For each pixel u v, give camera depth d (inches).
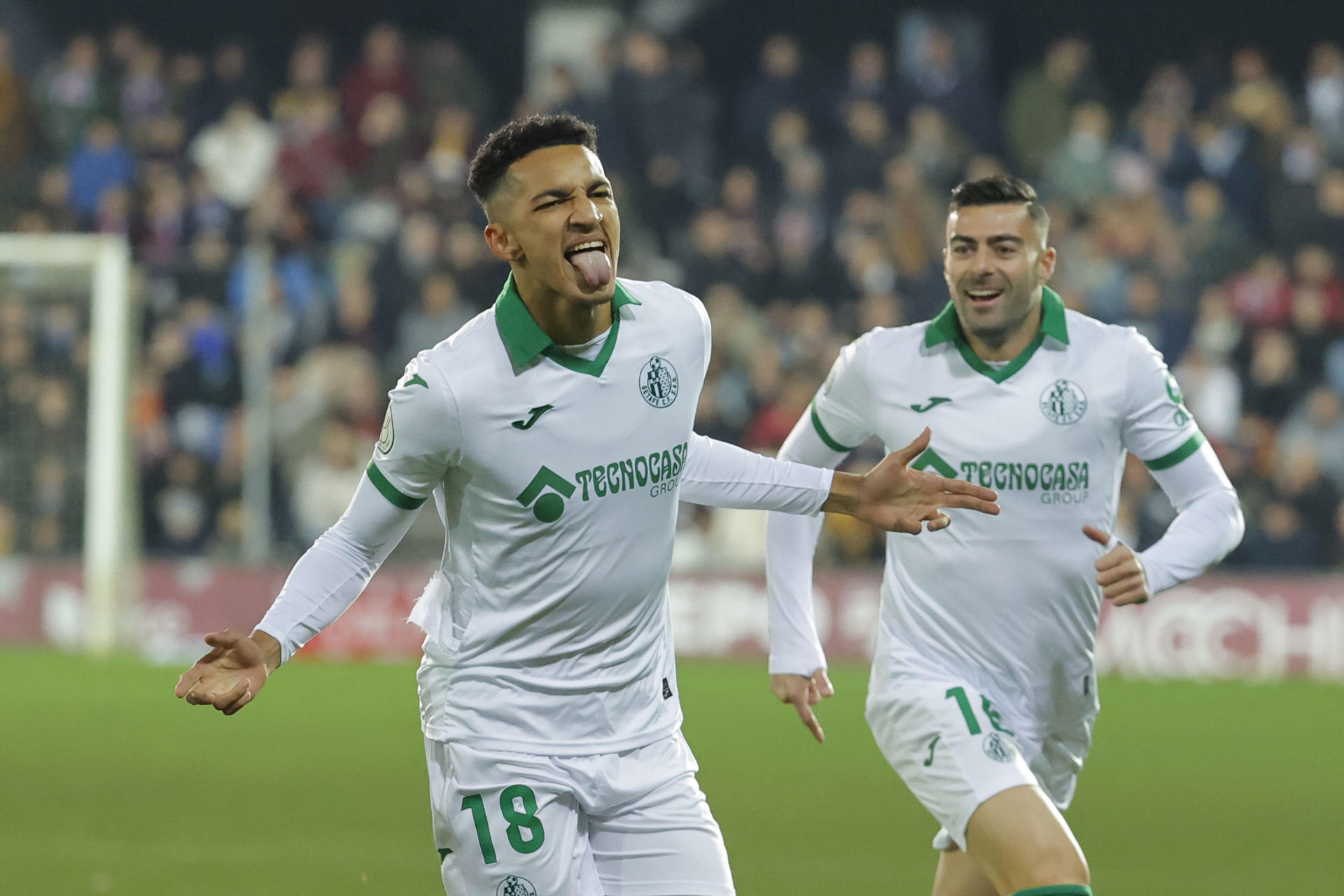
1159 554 671.8
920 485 594.6
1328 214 2324.1
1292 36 2709.2
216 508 2038.6
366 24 2755.9
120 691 1680.6
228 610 1947.6
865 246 2224.4
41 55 2711.6
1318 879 961.5
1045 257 694.5
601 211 537.3
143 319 2107.5
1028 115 2432.3
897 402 701.9
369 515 564.7
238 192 2367.1
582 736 572.1
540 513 556.1
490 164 541.3
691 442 586.2
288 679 1785.2
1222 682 1808.6
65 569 1982.0
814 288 2224.4
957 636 685.3
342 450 2010.3
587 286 538.0
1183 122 2426.2
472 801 572.1
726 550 1942.7
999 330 682.2
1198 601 1846.7
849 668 1872.5
